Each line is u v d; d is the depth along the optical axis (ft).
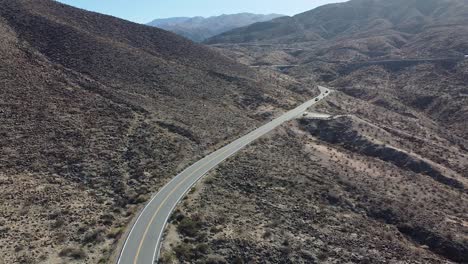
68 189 152.25
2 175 150.20
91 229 126.11
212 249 119.24
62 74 254.68
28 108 199.62
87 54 302.86
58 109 209.15
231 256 117.60
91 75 276.41
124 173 170.09
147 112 241.55
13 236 116.98
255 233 130.62
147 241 118.01
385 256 130.41
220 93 321.93
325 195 170.91
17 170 156.46
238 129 251.39
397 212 163.53
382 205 168.35
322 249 128.77
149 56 345.10
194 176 172.65
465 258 141.08
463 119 343.05
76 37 319.06
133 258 108.68
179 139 214.90
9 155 163.84
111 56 313.53
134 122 222.07
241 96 326.65
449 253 143.13
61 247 115.34
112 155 182.19
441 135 312.91
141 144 197.88
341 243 134.41
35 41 293.64
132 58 325.42
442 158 242.78
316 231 139.54
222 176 175.32
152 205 143.33
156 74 314.14
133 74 301.02
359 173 200.13
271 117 287.48
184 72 339.98
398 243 142.10
